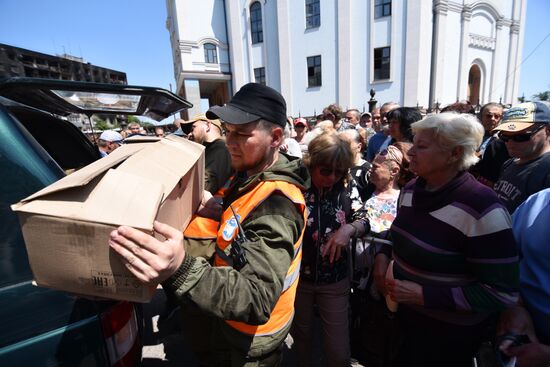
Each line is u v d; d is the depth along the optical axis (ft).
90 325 3.46
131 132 23.58
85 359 3.45
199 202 4.47
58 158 6.73
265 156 3.61
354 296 6.12
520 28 68.64
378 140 13.99
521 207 4.29
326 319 5.67
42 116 6.34
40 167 3.44
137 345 4.08
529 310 3.82
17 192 3.33
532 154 6.40
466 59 59.57
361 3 53.36
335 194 5.79
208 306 2.60
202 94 90.22
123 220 2.29
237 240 3.17
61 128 7.30
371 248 5.92
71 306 3.38
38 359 3.24
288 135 12.34
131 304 4.02
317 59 58.44
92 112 7.00
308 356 6.09
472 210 3.69
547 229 3.70
